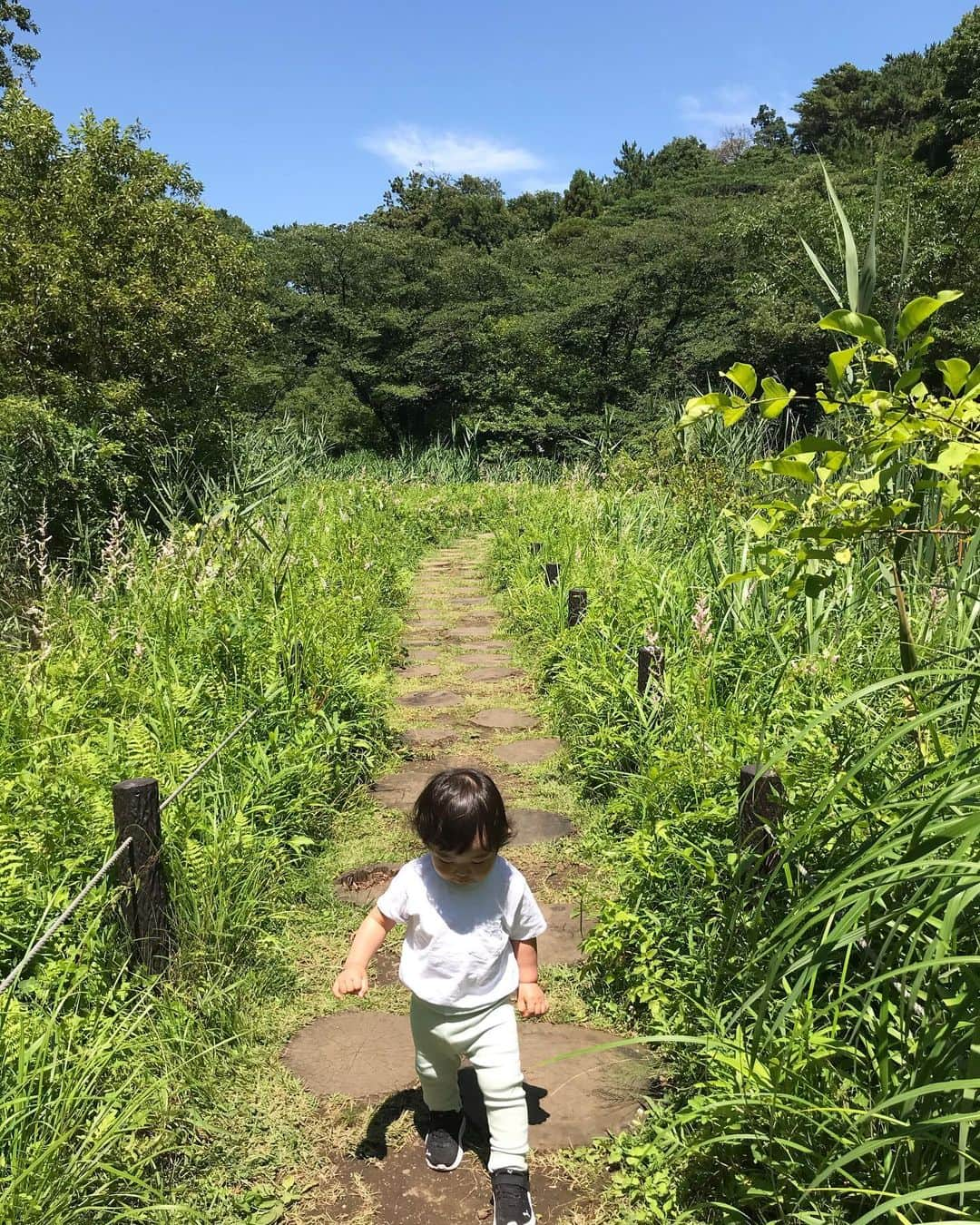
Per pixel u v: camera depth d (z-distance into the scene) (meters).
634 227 43.12
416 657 8.42
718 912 2.99
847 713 3.39
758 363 33.81
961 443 2.07
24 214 12.77
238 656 5.54
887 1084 1.93
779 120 89.88
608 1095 2.71
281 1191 2.34
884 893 2.31
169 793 3.76
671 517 9.97
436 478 25.91
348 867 4.23
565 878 4.14
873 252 2.74
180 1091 2.58
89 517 10.46
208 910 3.21
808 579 2.59
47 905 2.94
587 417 37.16
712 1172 2.27
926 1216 1.81
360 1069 2.84
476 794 2.30
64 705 4.49
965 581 3.97
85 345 12.58
